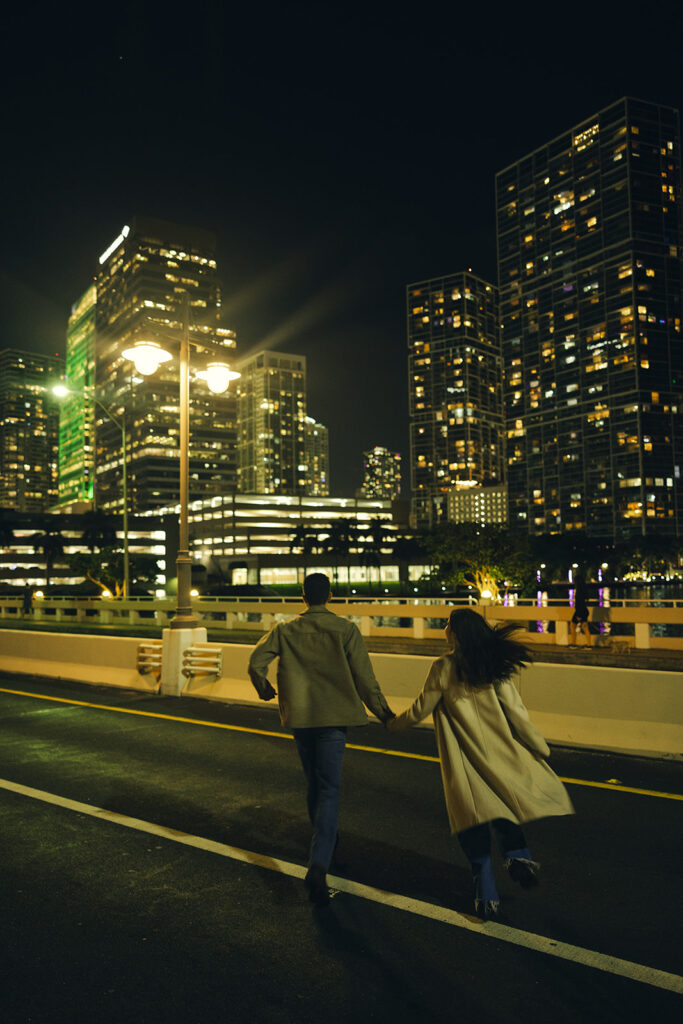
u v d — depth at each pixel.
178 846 4.94
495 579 77.00
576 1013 2.89
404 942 3.52
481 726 3.74
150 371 12.81
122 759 7.53
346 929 3.67
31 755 7.76
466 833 3.72
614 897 4.02
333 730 4.18
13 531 136.62
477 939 3.54
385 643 23.17
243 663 11.07
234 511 148.62
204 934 3.63
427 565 159.88
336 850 4.81
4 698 11.66
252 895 4.11
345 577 149.12
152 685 12.12
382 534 148.50
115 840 5.07
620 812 5.59
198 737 8.59
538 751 3.70
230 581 143.62
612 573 171.62
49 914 3.88
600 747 7.61
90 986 3.14
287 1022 2.86
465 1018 2.87
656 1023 2.82
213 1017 2.89
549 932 3.60
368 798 6.02
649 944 3.46
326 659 4.24
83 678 13.18
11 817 5.61
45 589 114.06
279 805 5.88
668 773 6.77
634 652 18.55
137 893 4.16
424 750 7.83
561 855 4.68
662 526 192.00
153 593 114.69
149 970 3.27
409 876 4.36
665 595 156.12
